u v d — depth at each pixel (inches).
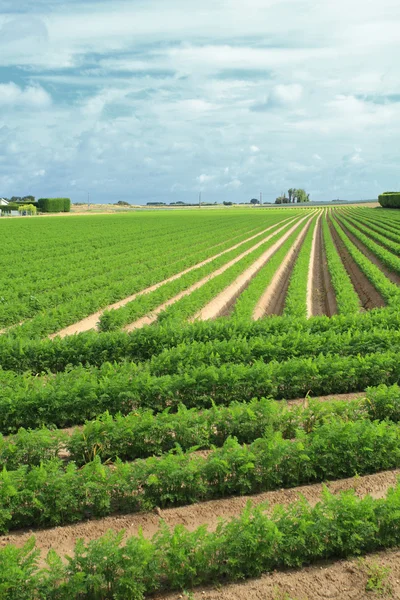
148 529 406.6
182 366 695.1
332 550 371.6
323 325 904.9
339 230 3348.9
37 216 5634.8
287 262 2074.3
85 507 437.1
